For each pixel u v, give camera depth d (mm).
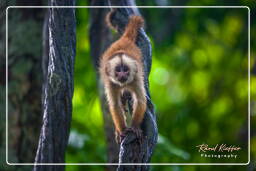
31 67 12758
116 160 12445
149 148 7672
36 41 12852
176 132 18172
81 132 15453
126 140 7410
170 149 14289
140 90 9477
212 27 22906
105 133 12734
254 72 21062
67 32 7156
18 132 12523
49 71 7082
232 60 22219
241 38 22656
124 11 10812
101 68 11641
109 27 11586
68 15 7176
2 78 12703
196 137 18359
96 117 16062
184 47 22641
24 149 12523
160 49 21328
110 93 10719
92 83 17641
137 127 8070
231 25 23016
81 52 18266
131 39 11008
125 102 11023
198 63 22438
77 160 13953
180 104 19422
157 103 19016
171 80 21172
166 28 21641
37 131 12633
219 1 22859
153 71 19250
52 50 7090
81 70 18016
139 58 10508
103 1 11969
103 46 12203
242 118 20000
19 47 12812
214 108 20312
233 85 21453
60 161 7062
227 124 19672
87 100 17188
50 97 6977
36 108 12688
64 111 7012
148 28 19797
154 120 8375
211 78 21922
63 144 7070
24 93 12656
